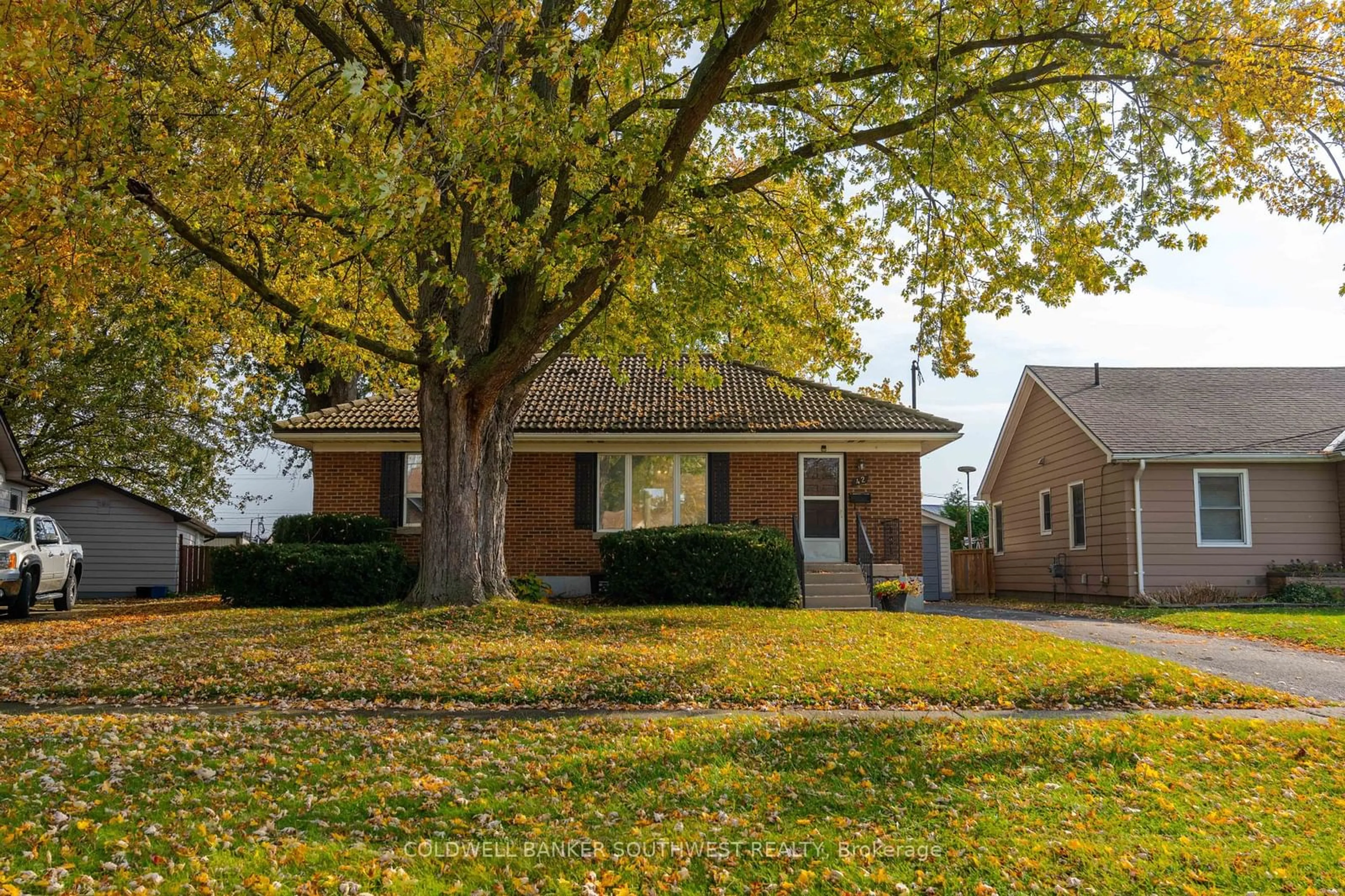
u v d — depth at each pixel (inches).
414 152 372.5
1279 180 474.6
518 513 821.2
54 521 812.6
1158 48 444.5
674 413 830.5
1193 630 621.6
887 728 317.4
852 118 540.4
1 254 343.3
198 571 1106.7
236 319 659.4
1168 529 833.5
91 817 222.7
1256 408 919.7
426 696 376.2
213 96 478.6
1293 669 453.7
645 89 496.7
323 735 309.1
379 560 725.3
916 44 443.8
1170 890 189.8
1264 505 831.7
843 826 225.3
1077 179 519.5
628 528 826.8
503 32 456.8
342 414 836.6
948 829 222.4
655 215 470.3
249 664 419.8
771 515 823.1
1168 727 319.6
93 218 346.9
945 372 517.7
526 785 257.4
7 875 184.2
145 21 467.2
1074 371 1042.1
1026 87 501.4
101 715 341.1
